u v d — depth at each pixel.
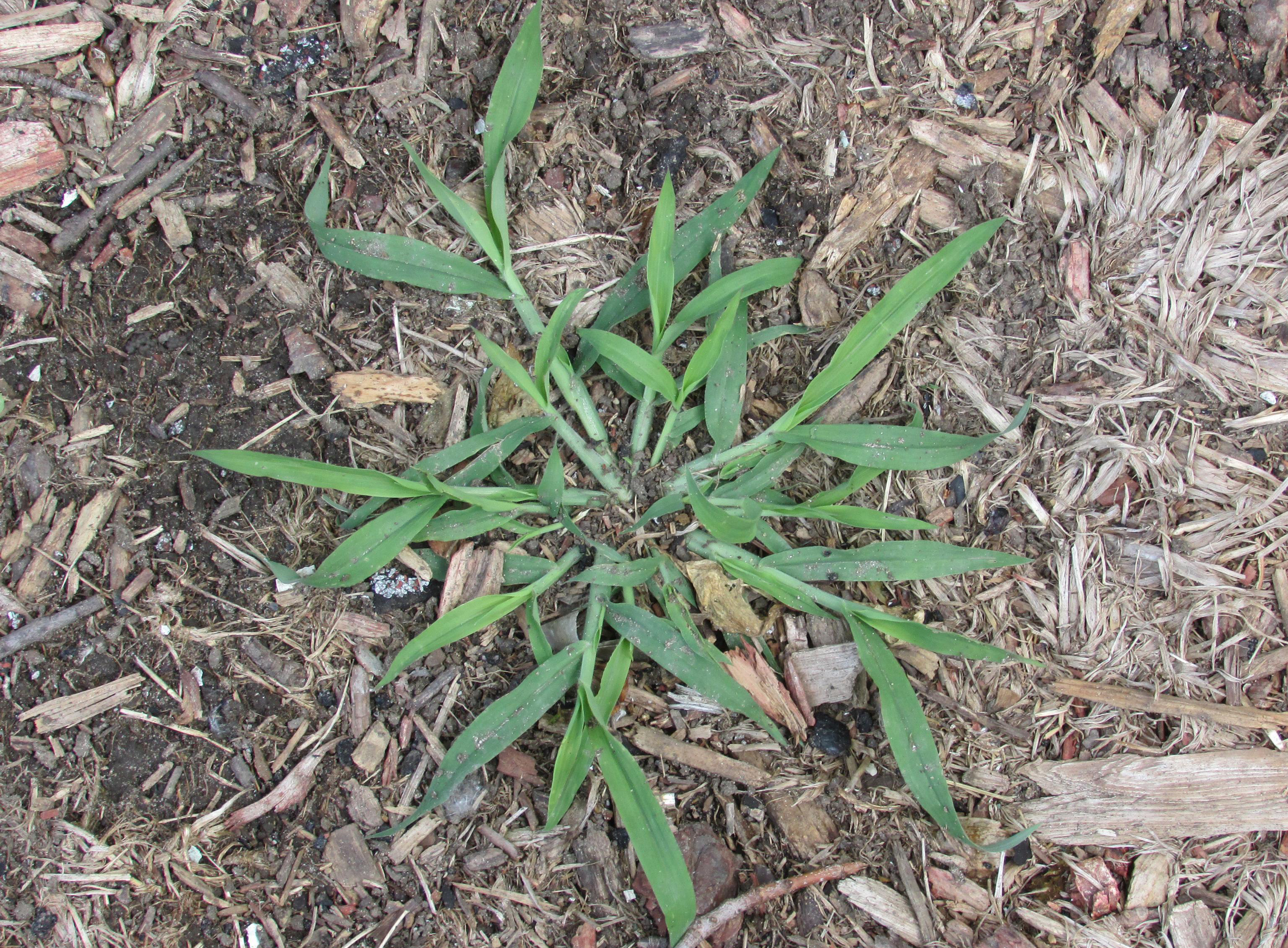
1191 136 0.41
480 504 0.37
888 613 0.37
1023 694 0.40
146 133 0.40
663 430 0.40
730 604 0.39
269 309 0.39
